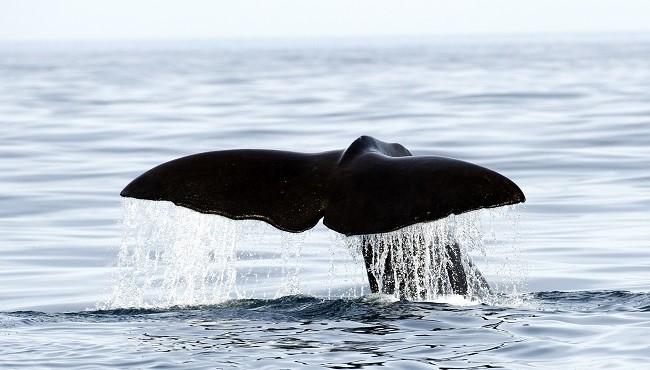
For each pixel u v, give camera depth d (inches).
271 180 1127.6
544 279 1672.0
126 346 1049.5
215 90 6791.3
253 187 1124.5
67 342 1077.1
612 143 3366.1
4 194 2603.3
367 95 5900.6
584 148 3257.9
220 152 1160.2
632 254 1870.1
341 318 1130.7
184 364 964.6
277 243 1969.7
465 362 964.0
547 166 2923.2
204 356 989.2
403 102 5275.6
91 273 1798.7
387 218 1038.4
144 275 1758.1
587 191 2534.5
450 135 3649.1
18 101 5708.7
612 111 4475.9
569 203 2385.6
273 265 1793.8
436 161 1080.8
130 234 2108.8
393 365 946.1
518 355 999.0
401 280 1179.3
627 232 2066.9
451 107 4906.5
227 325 1128.2
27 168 3019.2
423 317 1110.4
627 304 1289.4
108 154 3319.4
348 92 6230.3
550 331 1095.6
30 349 1046.4
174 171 1138.7
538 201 2415.1
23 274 1801.2
